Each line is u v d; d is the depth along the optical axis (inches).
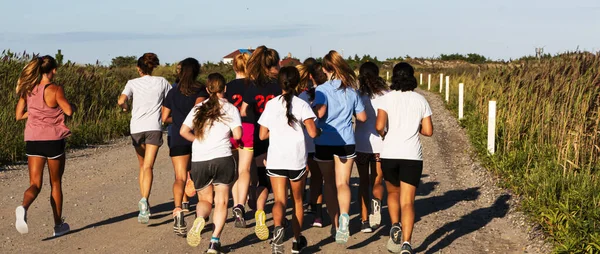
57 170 376.5
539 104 680.4
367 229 392.8
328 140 355.3
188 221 424.5
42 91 365.7
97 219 428.5
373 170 388.2
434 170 622.2
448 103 1369.3
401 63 337.4
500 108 792.9
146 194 402.0
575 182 445.7
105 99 998.4
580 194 403.2
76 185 548.1
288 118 331.6
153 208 463.2
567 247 330.6
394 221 339.0
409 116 329.1
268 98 383.2
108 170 629.0
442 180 570.6
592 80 657.0
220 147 340.8
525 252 353.7
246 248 362.6
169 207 466.3
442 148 765.3
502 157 591.5
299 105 334.0
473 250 358.3
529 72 802.2
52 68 374.6
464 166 639.1
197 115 342.3
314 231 399.2
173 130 383.9
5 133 693.3
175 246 365.1
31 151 366.3
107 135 884.0
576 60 735.7
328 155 356.5
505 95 810.8
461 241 376.2
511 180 512.1
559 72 721.0
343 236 339.3
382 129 335.3
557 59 791.7
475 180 561.9
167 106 391.5
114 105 1021.8
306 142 398.9
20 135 700.7
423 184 554.3
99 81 1027.9
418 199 495.2
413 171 325.7
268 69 385.4
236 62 393.1
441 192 520.1
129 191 524.7
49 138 367.2
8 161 662.5
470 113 1021.8
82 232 394.6
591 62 722.8
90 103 957.8
